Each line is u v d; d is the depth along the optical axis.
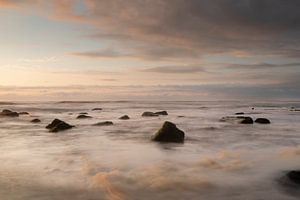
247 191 9.80
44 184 10.30
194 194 9.55
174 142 19.28
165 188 10.05
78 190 9.70
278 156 14.92
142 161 13.89
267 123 32.34
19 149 16.98
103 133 24.12
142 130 26.09
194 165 13.09
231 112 55.66
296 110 62.53
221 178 11.17
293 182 10.28
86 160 13.98
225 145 18.47
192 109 69.06
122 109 67.88
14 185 10.16
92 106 87.00
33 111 58.50
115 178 11.02
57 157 14.76
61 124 26.16
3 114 41.75
